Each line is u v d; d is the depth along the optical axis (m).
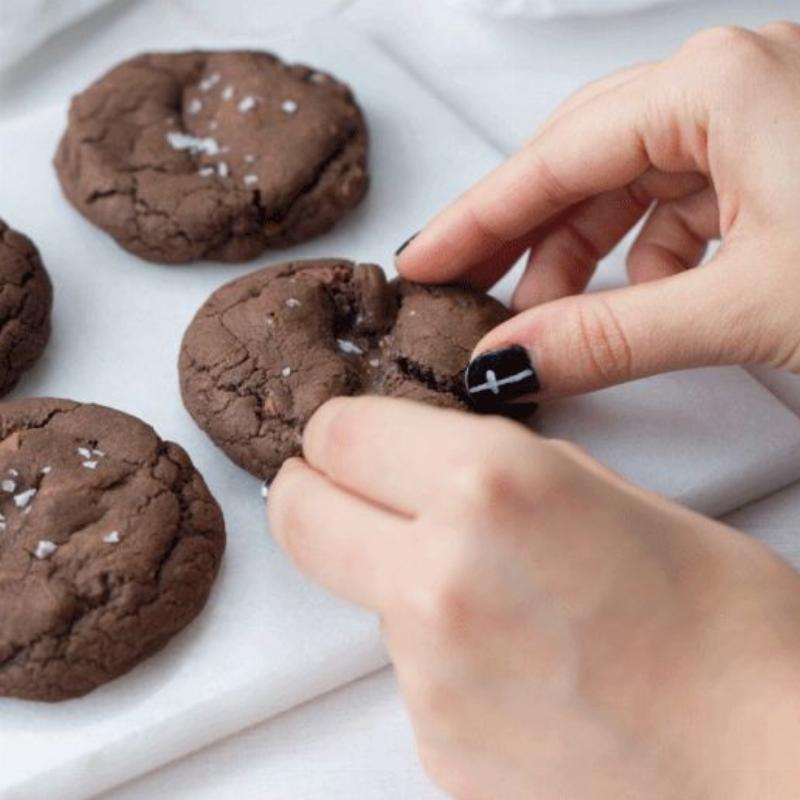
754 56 0.42
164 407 0.47
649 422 0.46
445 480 0.36
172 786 0.42
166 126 0.50
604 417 0.46
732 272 0.41
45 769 0.41
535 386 0.43
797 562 0.46
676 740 0.37
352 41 0.54
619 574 0.36
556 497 0.36
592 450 0.46
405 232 0.50
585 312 0.42
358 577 0.37
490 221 0.45
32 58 0.54
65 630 0.41
